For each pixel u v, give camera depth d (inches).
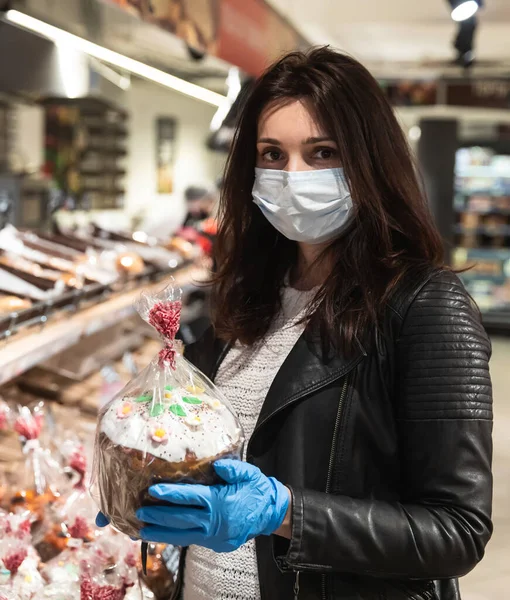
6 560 58.4
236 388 54.5
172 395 43.2
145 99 362.3
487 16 248.4
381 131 50.8
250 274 59.1
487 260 403.5
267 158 54.6
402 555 42.1
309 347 49.6
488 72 328.5
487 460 43.5
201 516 39.1
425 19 259.0
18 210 156.6
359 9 247.9
